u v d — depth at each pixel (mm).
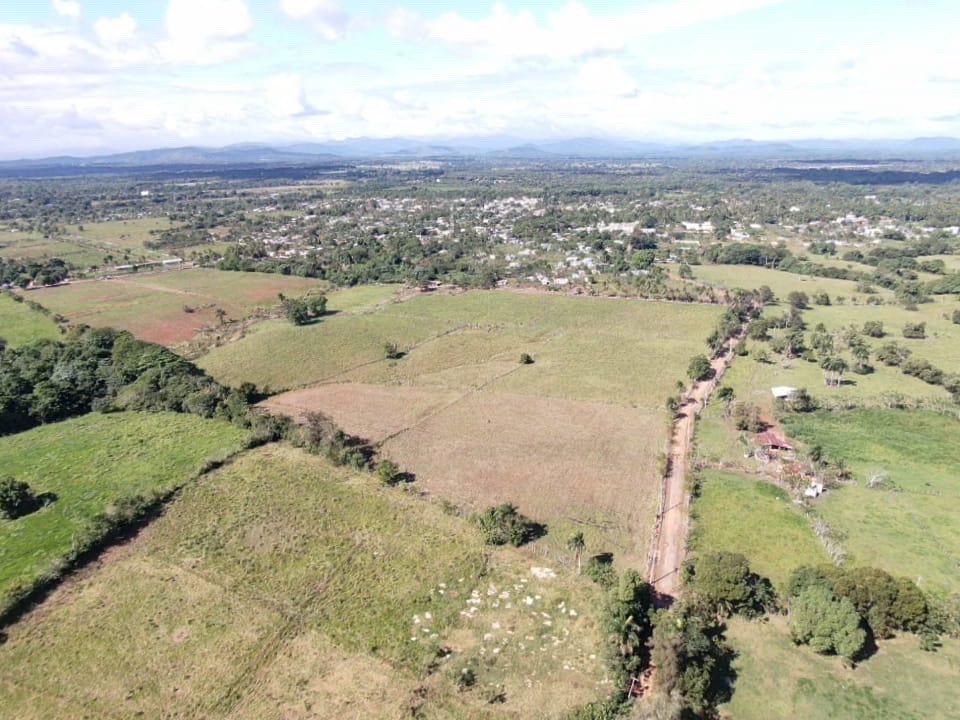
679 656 50375
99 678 53844
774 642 56406
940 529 73000
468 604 62094
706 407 108250
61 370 120125
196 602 62750
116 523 74062
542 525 75000
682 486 82938
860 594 56594
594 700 50719
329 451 90500
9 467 90062
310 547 71062
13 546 71375
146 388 112812
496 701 51000
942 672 52969
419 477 86438
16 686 53250
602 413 106750
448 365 132375
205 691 52281
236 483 84812
